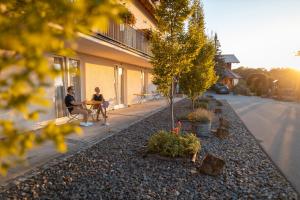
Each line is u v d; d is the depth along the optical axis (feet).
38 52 3.37
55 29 3.85
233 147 23.70
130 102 60.39
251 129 34.86
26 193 12.66
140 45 52.01
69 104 29.30
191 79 40.65
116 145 22.22
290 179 16.02
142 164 17.42
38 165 16.42
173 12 22.91
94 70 40.91
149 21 68.69
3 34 3.19
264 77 135.13
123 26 41.65
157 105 61.52
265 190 14.15
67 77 32.81
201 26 33.86
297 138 29.17
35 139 3.86
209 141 25.63
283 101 96.48
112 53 38.70
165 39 23.44
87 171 15.88
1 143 3.70
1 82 3.38
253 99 104.83
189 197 12.98
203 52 39.88
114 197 12.65
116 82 50.83
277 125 38.58
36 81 3.55
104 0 3.51
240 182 15.15
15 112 3.82
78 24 3.72
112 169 16.38
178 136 19.95
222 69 172.04
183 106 60.95
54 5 3.62
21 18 3.77
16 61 3.40
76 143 22.36
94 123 32.55
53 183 13.96
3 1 4.28
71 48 4.20
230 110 57.47
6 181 13.78
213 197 13.05
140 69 68.28
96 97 33.86
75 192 13.01
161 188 13.88
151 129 30.09
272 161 19.70
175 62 23.24
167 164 17.56
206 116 29.07
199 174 16.02
